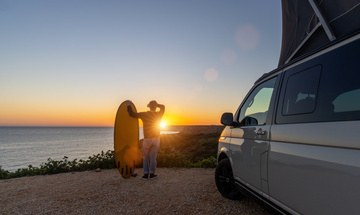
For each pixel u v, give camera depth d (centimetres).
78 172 732
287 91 244
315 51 213
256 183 277
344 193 152
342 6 338
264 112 288
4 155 5672
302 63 231
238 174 332
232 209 364
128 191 483
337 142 161
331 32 345
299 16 439
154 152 590
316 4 381
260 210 357
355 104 157
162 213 364
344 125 159
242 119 353
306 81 216
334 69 184
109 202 421
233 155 352
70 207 401
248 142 305
